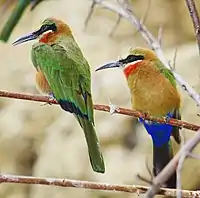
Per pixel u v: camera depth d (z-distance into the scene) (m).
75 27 17.16
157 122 8.13
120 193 13.74
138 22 7.77
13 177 6.51
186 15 17.06
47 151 15.25
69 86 7.52
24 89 16.31
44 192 14.90
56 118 15.64
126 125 14.17
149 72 8.44
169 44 16.98
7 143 15.88
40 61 7.81
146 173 13.59
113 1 9.56
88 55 16.22
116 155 13.99
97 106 7.42
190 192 6.70
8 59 17.02
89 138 7.11
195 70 14.12
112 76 14.84
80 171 14.52
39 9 17.73
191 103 13.24
